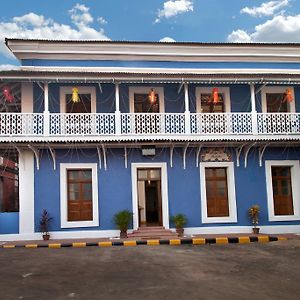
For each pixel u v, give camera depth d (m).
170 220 15.63
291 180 16.56
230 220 15.83
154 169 16.20
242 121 15.59
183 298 6.55
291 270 8.82
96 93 16.12
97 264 9.75
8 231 14.90
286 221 16.05
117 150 15.79
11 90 16.14
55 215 15.20
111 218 15.41
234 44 17.64
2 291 7.16
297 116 15.80
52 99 15.88
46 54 16.72
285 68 17.94
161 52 17.28
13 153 16.58
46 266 9.54
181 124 15.37
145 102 16.44
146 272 8.72
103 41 16.92
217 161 16.11
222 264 9.59
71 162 15.52
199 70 17.33
